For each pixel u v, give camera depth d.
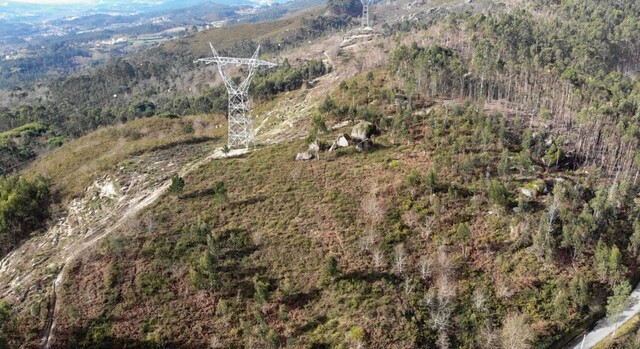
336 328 46.56
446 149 69.38
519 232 55.19
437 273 51.62
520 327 44.94
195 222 60.09
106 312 48.75
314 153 73.31
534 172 65.75
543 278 51.06
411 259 53.31
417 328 46.53
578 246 52.50
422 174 64.12
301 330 46.81
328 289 50.47
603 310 49.34
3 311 46.75
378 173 66.31
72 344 45.81
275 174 69.38
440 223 57.16
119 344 45.81
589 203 59.62
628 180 65.88
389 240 55.44
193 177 70.62
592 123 75.25
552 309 48.53
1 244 65.81
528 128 73.19
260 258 54.53
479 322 47.12
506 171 63.81
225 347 45.50
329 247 55.22
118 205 68.44
